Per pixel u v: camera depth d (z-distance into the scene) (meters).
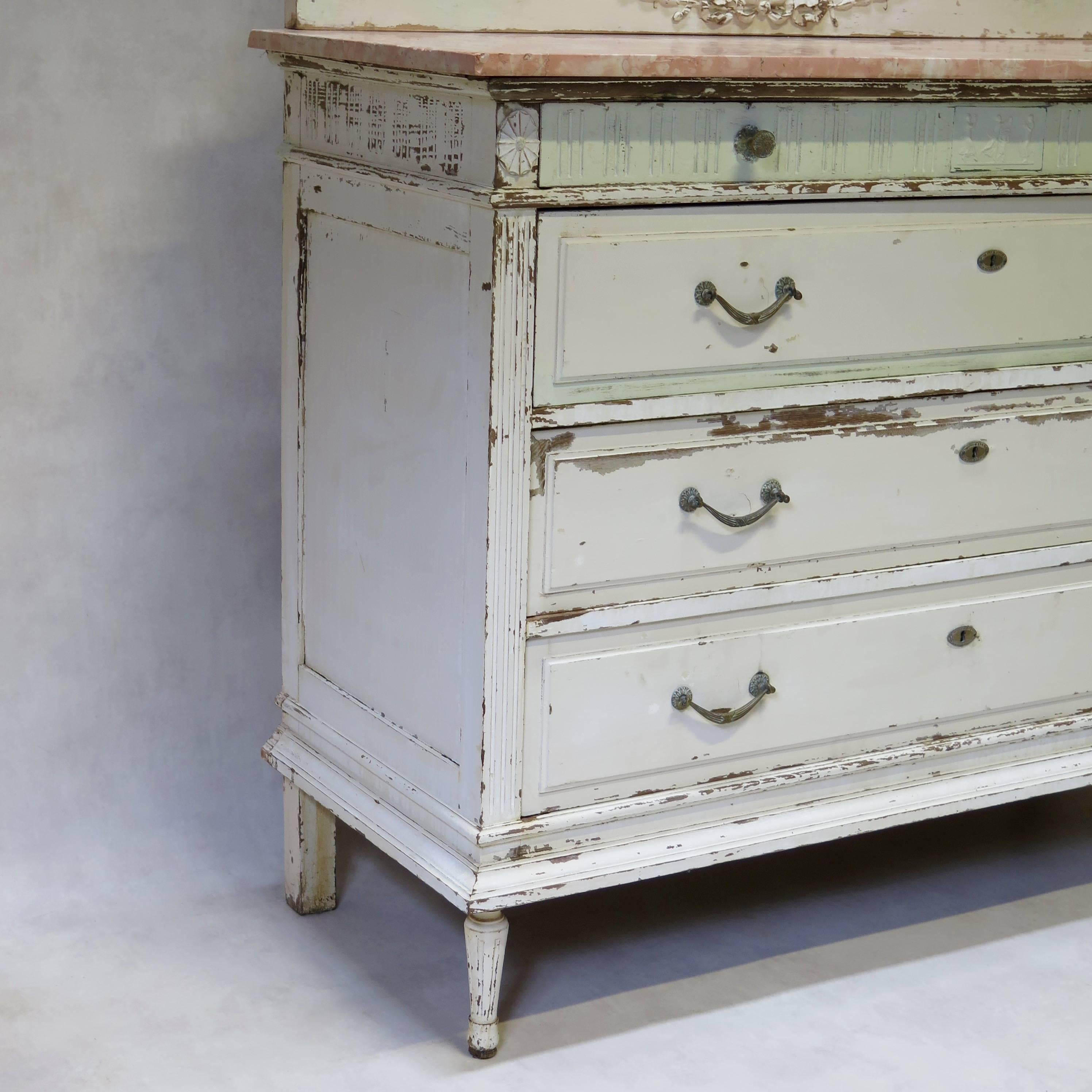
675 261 1.44
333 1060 1.58
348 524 1.66
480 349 1.39
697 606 1.54
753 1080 1.57
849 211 1.51
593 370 1.43
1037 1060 1.61
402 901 1.93
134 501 1.92
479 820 1.49
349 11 1.67
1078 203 1.64
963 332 1.61
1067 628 1.78
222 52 1.86
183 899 1.91
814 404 1.55
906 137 1.52
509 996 1.70
